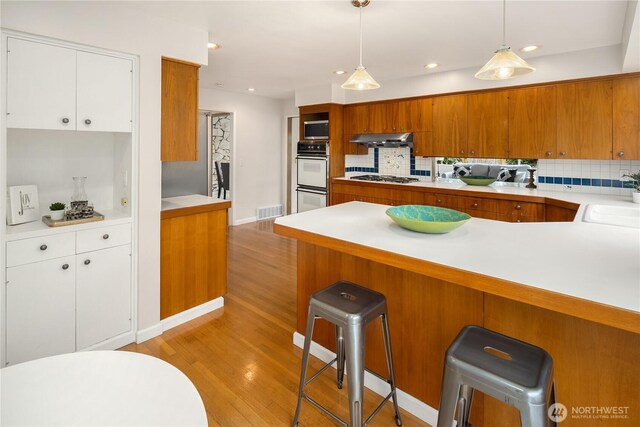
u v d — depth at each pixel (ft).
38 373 2.94
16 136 7.27
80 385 2.81
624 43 8.56
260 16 8.13
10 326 6.26
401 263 4.65
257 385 6.66
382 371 6.47
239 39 9.83
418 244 5.14
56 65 6.55
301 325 7.93
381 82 15.85
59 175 7.91
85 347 7.27
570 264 4.23
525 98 12.01
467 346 4.07
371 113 16.42
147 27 7.78
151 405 2.60
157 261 8.34
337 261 7.02
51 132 7.73
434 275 4.33
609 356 4.24
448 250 4.84
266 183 21.59
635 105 10.03
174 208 8.73
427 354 5.79
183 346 7.96
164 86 8.32
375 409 5.65
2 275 6.13
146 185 8.00
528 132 12.01
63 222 6.86
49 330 6.74
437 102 14.21
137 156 7.83
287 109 21.80
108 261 7.54
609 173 11.28
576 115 11.02
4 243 6.12
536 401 3.32
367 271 6.51
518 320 4.84
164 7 7.53
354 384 4.81
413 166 16.43
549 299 3.47
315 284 7.54
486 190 12.53
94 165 8.43
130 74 7.61
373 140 16.07
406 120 15.24
